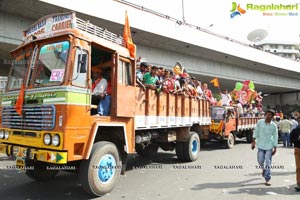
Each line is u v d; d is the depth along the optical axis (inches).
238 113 602.2
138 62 312.8
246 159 410.9
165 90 313.7
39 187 244.1
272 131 261.1
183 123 356.2
